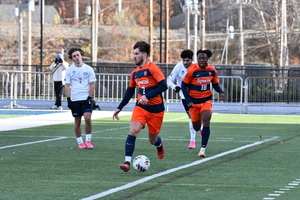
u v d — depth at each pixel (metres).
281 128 44.38
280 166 24.00
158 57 187.75
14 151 29.03
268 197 17.45
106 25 196.50
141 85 22.64
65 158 26.47
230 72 86.62
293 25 157.00
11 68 183.88
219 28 190.12
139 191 18.34
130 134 22.03
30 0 128.38
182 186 19.25
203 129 27.27
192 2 104.50
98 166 23.95
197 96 27.53
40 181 20.27
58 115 57.00
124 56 184.75
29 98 71.62
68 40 191.25
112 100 70.25
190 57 31.36
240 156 27.28
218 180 20.47
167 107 67.69
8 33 192.50
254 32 171.50
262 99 70.62
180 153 28.44
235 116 60.19
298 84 70.75
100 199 17.09
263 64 119.62
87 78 30.39
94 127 44.25
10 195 17.77
